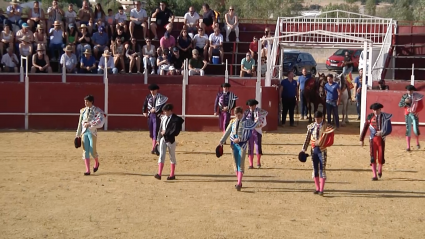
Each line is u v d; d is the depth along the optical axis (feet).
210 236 29.40
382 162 43.09
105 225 31.01
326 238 29.58
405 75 92.22
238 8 171.32
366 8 198.18
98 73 77.97
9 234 29.40
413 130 56.85
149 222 31.63
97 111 43.06
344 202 36.70
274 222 32.07
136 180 41.73
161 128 41.70
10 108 65.82
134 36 89.51
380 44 85.20
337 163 49.49
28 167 45.62
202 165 47.55
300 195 38.27
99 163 47.39
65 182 40.75
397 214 34.24
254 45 86.74
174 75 76.79
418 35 92.07
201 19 86.74
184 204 35.42
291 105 70.18
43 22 83.97
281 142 59.41
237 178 42.88
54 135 61.57
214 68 86.99
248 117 46.39
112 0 164.14
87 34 82.89
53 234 29.48
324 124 37.83
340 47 80.12
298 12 178.40
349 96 74.13
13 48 80.23
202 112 66.33
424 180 43.42
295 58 128.88
